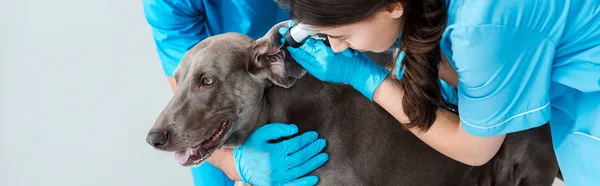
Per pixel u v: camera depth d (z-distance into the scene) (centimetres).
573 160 170
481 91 147
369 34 142
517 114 153
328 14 133
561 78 156
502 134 163
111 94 319
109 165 317
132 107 320
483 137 160
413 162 211
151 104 320
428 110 170
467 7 139
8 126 315
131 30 323
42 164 315
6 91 315
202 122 181
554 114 175
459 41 140
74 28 320
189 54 187
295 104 199
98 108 318
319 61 180
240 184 215
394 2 136
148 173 318
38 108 316
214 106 182
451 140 176
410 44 149
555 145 178
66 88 318
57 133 316
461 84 153
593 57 148
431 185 218
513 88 147
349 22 134
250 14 226
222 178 260
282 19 233
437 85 166
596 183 164
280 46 174
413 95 166
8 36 316
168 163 319
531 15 137
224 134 186
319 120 201
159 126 179
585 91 155
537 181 221
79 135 317
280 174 198
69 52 320
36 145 315
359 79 182
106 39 321
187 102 181
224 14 227
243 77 183
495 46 138
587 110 162
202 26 227
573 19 143
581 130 165
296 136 197
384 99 182
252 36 234
